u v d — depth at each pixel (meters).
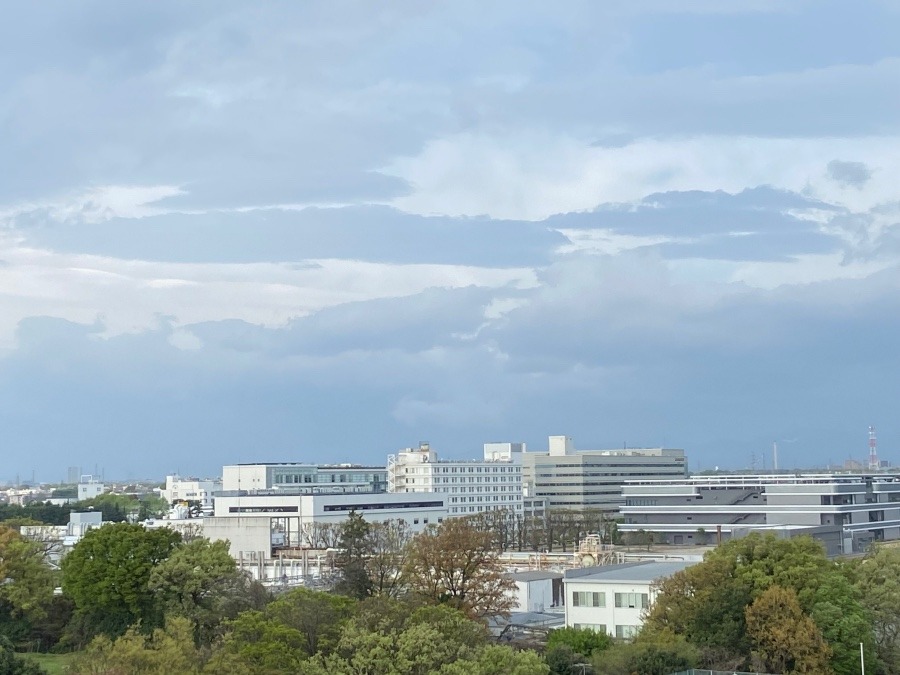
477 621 157.38
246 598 161.12
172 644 118.25
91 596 167.25
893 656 150.75
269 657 121.88
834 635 144.75
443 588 172.62
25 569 171.88
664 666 133.50
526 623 182.50
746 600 147.50
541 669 124.62
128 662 115.25
